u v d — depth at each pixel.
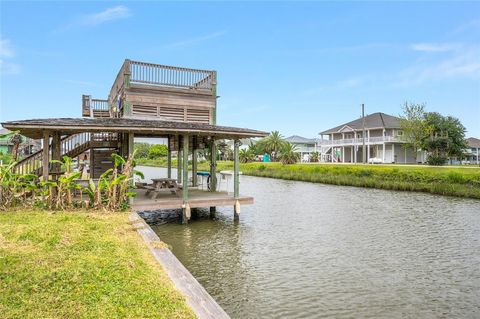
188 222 14.09
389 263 9.59
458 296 7.49
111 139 16.88
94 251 6.27
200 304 4.48
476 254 10.51
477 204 20.84
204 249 10.45
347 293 7.53
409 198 23.72
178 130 12.11
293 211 18.14
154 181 14.62
